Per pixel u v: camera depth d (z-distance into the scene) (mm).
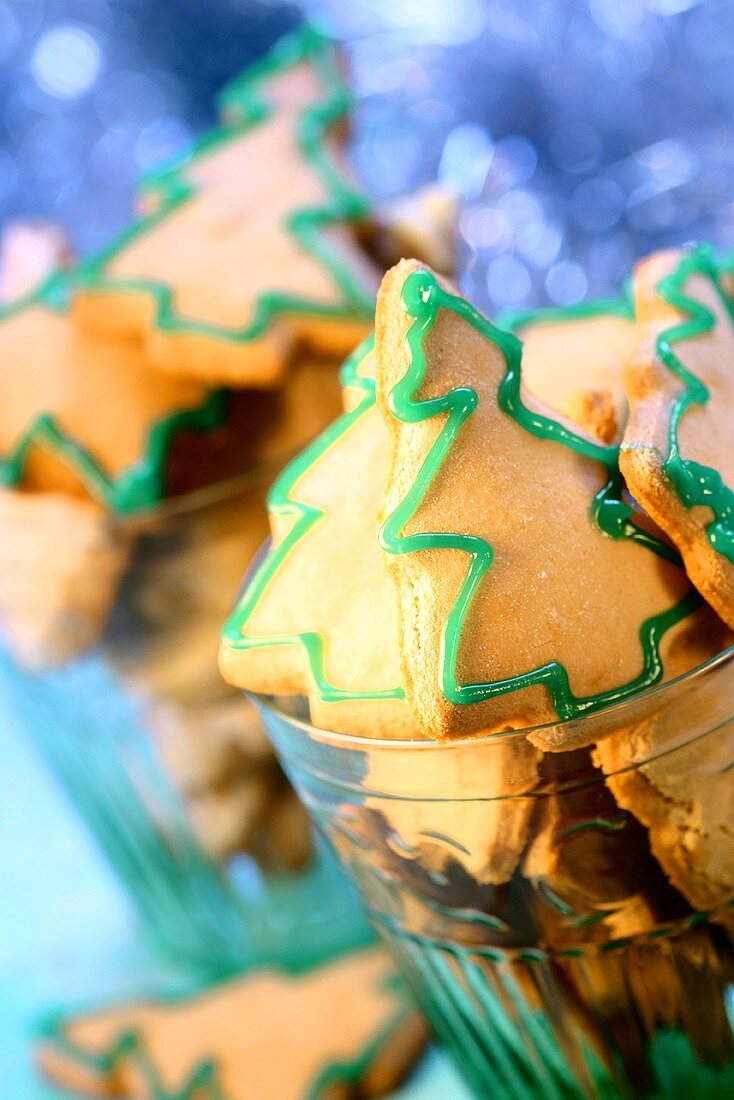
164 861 596
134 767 580
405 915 444
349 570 415
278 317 536
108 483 545
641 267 427
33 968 628
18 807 742
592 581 389
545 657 383
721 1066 440
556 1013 439
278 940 596
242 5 688
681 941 424
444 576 382
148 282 550
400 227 569
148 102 717
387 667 404
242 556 538
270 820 577
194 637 549
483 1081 475
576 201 651
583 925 420
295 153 587
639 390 403
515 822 404
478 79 648
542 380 442
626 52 631
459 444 388
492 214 654
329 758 417
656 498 386
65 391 557
